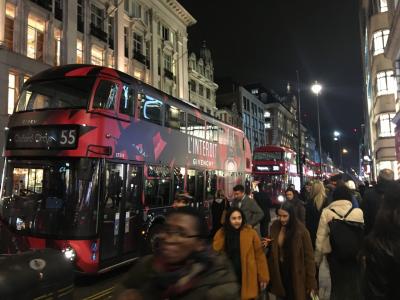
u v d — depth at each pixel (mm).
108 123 8398
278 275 4770
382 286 2785
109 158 8305
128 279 2234
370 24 38906
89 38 29344
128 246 8844
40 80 8789
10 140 8523
